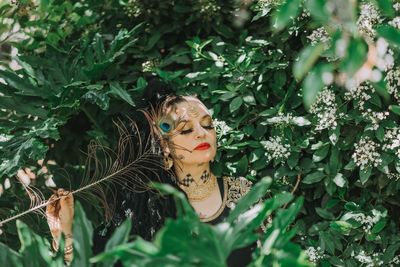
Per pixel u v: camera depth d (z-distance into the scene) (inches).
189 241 49.1
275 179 94.0
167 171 82.2
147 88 88.6
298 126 94.8
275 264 54.4
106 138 104.7
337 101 90.7
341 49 49.9
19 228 62.0
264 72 96.3
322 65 49.2
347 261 90.4
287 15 49.5
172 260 49.1
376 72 56.9
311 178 91.5
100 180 78.8
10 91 102.0
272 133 94.9
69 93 97.6
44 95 101.0
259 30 103.3
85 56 102.4
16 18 112.1
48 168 111.0
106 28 112.0
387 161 88.3
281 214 55.9
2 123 100.0
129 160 83.7
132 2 106.4
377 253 89.5
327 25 54.1
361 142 89.1
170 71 106.3
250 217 54.4
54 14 111.8
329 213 92.5
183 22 107.6
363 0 83.8
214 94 98.7
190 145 79.7
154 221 81.4
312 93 48.8
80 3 113.4
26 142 91.4
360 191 94.7
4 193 104.3
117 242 55.8
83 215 60.4
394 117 90.4
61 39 109.0
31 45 111.3
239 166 94.3
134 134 86.7
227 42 106.8
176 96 83.5
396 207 95.2
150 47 105.3
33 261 61.8
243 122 98.4
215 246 49.6
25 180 108.1
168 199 81.4
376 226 88.4
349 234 90.5
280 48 98.0
